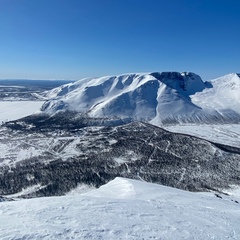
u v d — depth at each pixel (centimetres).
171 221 2608
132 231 2194
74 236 1950
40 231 1977
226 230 2559
